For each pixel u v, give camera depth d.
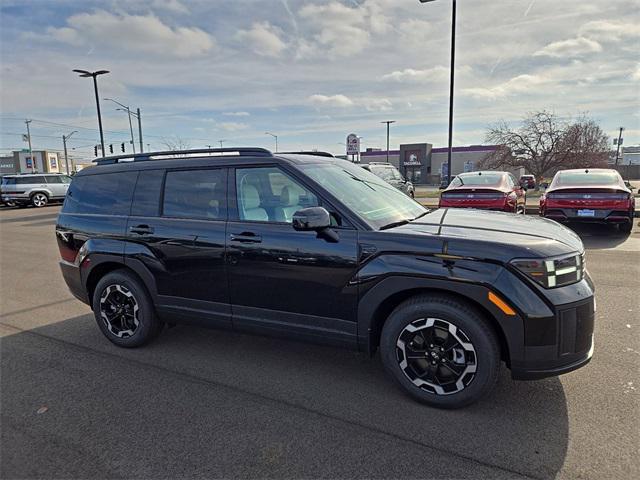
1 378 3.63
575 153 29.95
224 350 4.11
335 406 3.08
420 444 2.63
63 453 2.64
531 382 3.30
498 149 32.38
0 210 23.30
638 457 2.46
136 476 2.43
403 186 16.27
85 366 3.83
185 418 2.98
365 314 3.12
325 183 3.46
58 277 7.38
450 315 2.87
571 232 3.39
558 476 2.34
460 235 2.99
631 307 4.89
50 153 78.31
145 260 3.96
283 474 2.41
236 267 3.54
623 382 3.27
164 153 4.11
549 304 2.71
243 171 3.65
